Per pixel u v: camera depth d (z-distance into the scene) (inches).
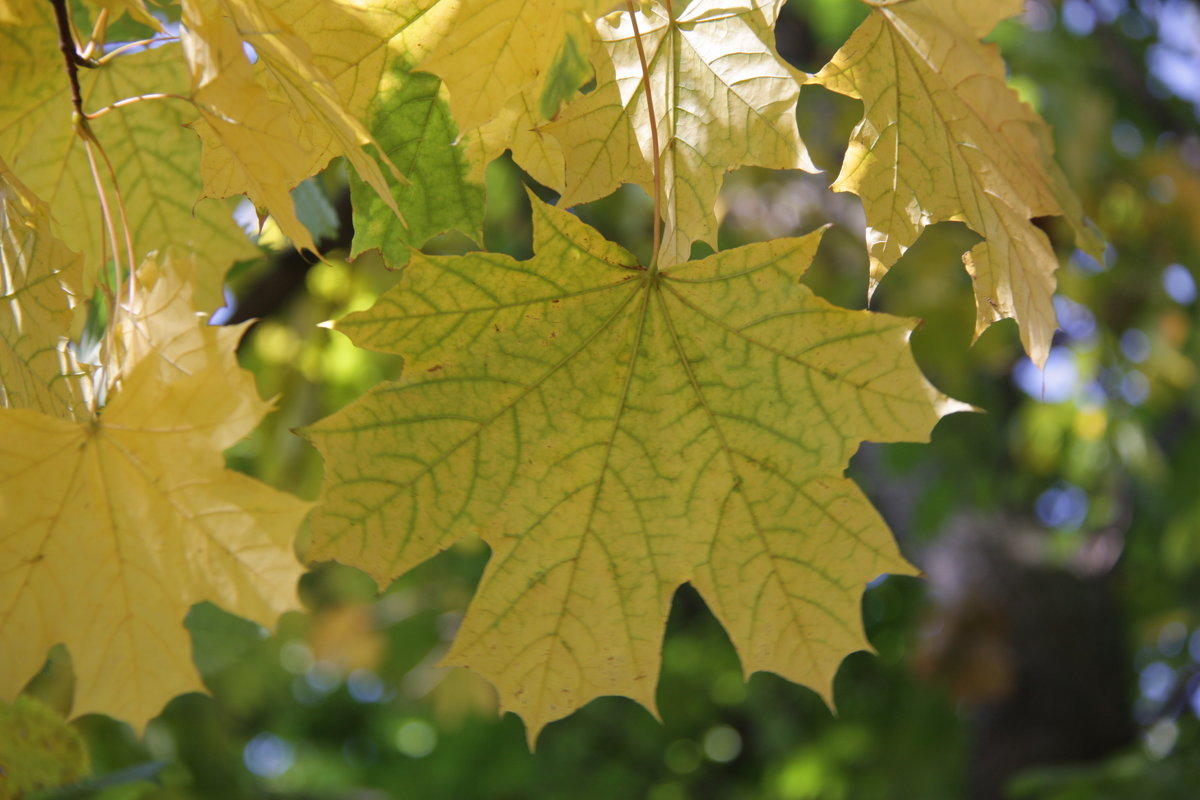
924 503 78.5
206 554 27.2
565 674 28.5
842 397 27.9
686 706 123.6
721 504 28.3
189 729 62.6
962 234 67.3
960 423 82.1
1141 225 70.8
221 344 26.7
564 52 26.0
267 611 27.3
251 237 31.8
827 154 68.8
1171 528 80.5
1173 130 70.5
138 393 26.7
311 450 58.7
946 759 104.1
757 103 28.2
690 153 28.4
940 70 29.0
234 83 26.1
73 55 27.0
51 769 29.9
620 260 27.5
